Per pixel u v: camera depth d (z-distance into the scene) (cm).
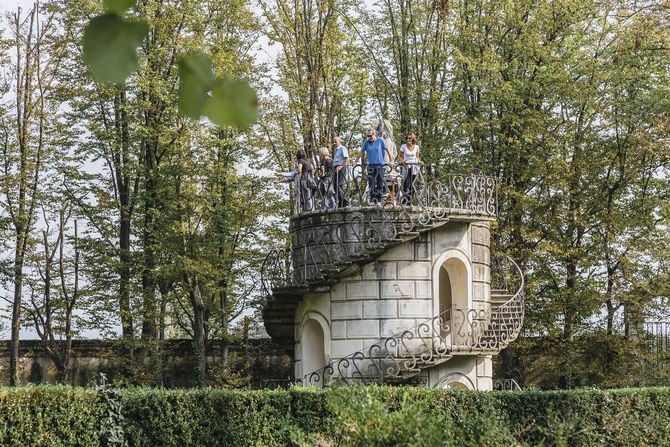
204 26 4716
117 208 4891
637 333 4809
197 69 279
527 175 4828
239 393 2653
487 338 3559
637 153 4650
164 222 4822
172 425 2583
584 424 2747
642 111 4734
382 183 3450
